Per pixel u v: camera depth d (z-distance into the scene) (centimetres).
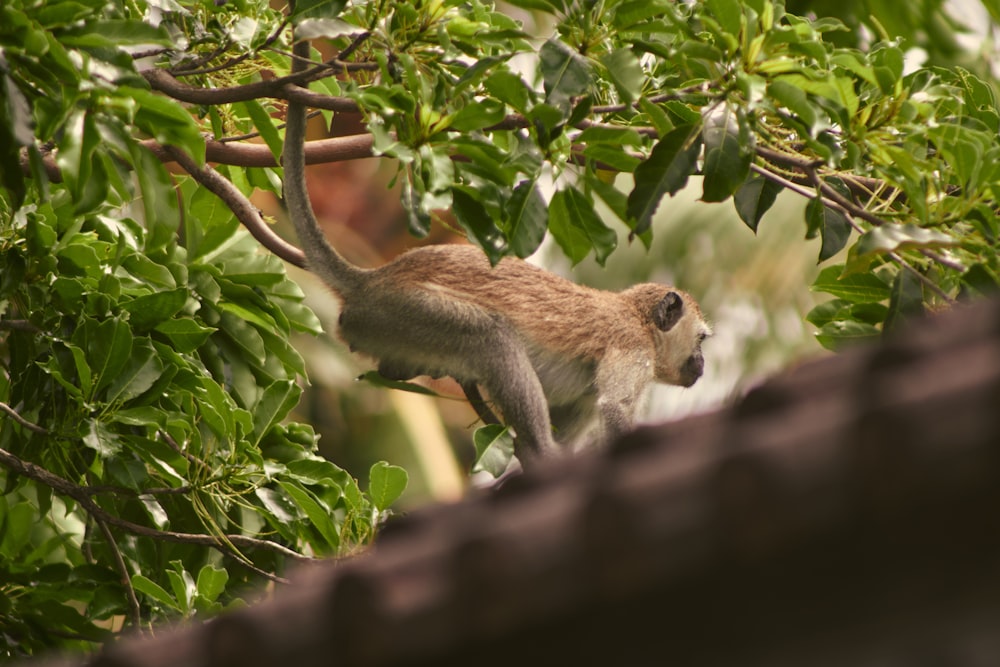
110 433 1005
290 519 1076
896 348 403
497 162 895
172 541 1116
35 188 1087
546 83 854
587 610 372
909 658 338
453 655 393
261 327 1187
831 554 345
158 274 1129
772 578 353
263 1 1091
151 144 1142
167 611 1111
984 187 877
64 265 1077
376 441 2475
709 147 872
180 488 1042
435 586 395
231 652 439
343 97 953
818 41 906
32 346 1093
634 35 966
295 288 1227
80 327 1014
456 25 948
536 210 886
